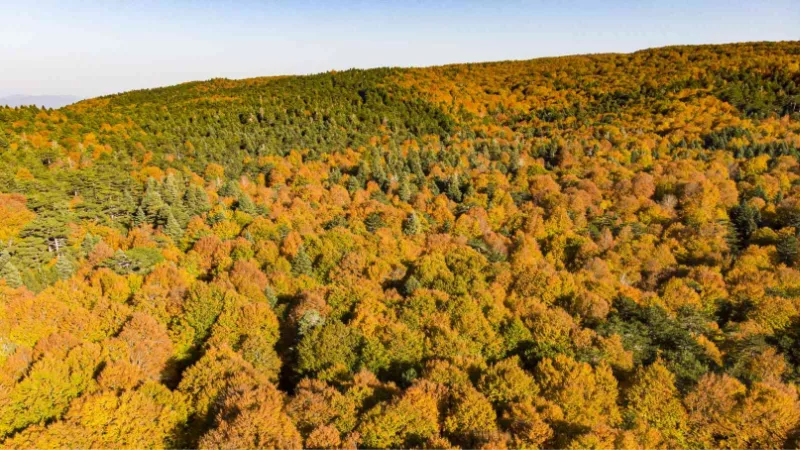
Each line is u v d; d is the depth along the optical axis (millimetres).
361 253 75625
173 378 44688
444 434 35750
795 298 60031
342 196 106125
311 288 61438
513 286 68625
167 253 67188
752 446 36094
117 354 41688
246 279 60344
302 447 32688
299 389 39781
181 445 34750
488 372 41406
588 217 102875
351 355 46156
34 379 35625
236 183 100000
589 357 46312
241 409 33938
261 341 47375
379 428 34281
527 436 33562
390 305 57688
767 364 48062
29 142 95188
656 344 50250
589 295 59594
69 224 67812
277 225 84438
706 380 39844
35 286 51594
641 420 37531
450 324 53000
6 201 64562
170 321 51250
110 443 32906
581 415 36719
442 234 92938
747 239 89188
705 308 62844
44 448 31234
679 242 88938
